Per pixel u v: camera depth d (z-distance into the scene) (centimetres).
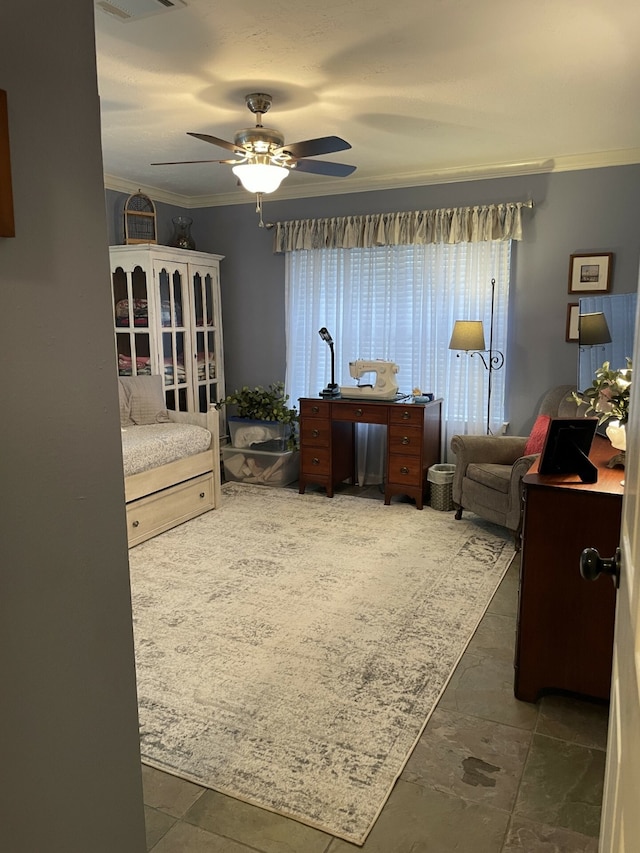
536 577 221
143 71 275
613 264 424
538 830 170
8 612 98
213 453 449
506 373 466
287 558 361
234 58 262
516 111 329
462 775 192
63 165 103
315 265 514
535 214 442
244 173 307
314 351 523
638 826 66
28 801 104
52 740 109
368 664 251
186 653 259
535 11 219
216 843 167
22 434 99
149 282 470
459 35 239
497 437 426
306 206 518
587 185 424
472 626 282
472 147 400
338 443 488
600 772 192
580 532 213
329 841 168
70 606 111
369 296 499
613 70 272
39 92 98
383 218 479
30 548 102
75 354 108
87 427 111
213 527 416
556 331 447
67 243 105
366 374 510
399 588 321
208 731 212
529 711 223
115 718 123
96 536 115
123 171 460
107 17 224
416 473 450
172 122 347
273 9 219
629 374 231
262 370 562
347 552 370
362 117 340
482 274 459
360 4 215
